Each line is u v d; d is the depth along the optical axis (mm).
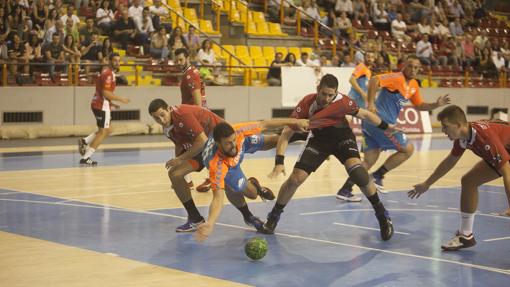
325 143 10031
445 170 9172
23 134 23453
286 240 9812
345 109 9984
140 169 16891
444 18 36250
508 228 10812
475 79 33844
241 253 9008
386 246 9500
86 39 25484
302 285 7570
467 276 8008
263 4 32719
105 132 17672
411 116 29609
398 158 13352
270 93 27828
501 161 8445
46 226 10523
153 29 27219
